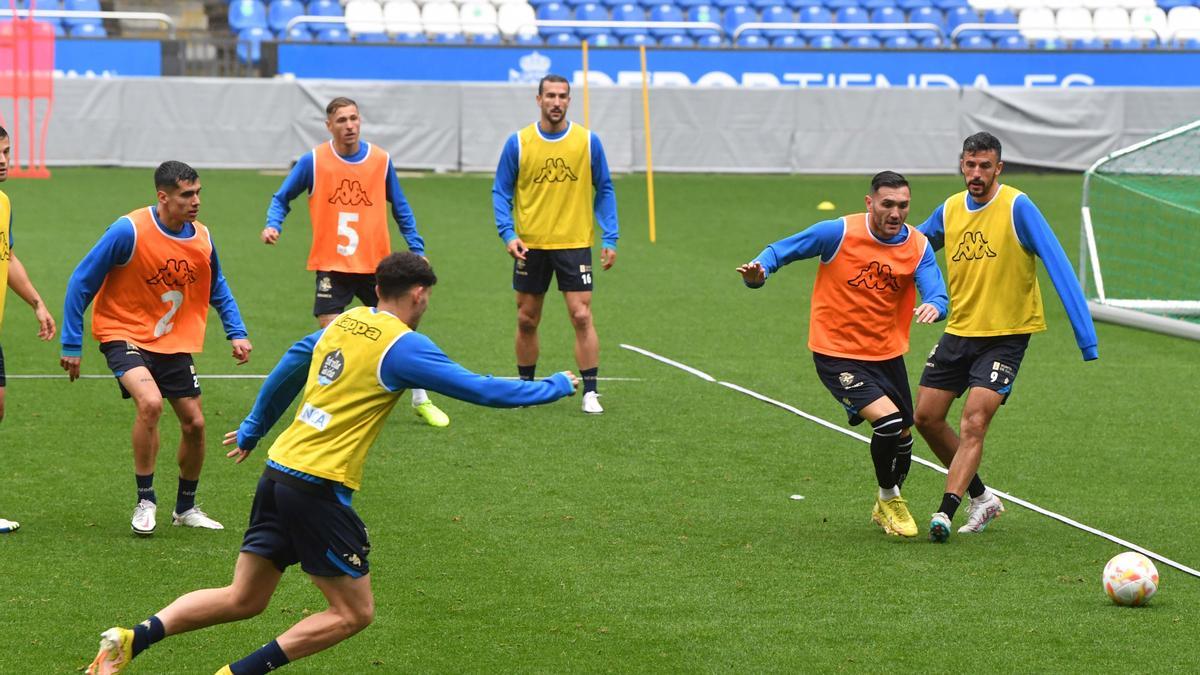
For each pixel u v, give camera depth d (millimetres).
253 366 26219
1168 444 21766
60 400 23141
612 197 23922
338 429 11344
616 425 22359
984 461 20734
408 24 58781
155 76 57031
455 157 56594
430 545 16281
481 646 13273
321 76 57469
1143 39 65000
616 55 58562
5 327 29094
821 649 13266
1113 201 48469
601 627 13789
